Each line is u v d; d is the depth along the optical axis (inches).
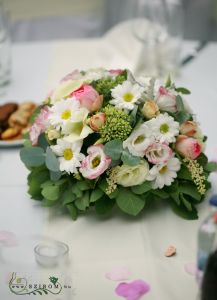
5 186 42.4
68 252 34.2
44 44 70.6
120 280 32.5
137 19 66.9
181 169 37.6
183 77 59.9
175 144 37.4
